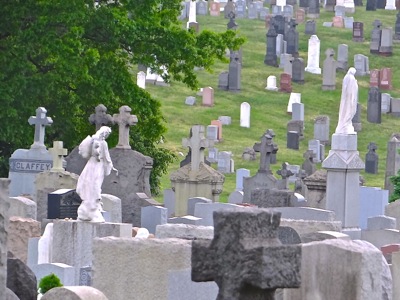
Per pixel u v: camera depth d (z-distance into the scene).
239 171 82.56
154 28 68.12
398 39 131.50
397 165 81.56
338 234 34.59
